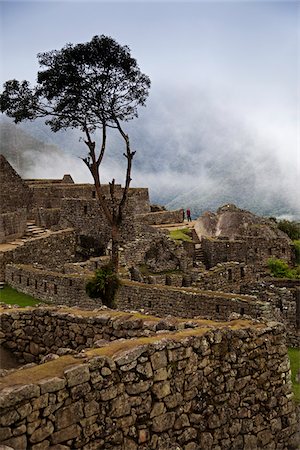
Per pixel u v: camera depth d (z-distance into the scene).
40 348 12.47
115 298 22.50
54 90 25.38
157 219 49.06
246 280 30.72
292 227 54.31
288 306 24.25
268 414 10.65
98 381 7.86
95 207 38.59
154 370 8.61
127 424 8.15
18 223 39.38
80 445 7.57
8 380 7.38
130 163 25.61
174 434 8.80
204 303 21.20
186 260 34.88
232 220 47.50
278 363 11.05
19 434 6.99
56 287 27.12
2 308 13.54
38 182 57.09
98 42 24.73
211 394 9.57
